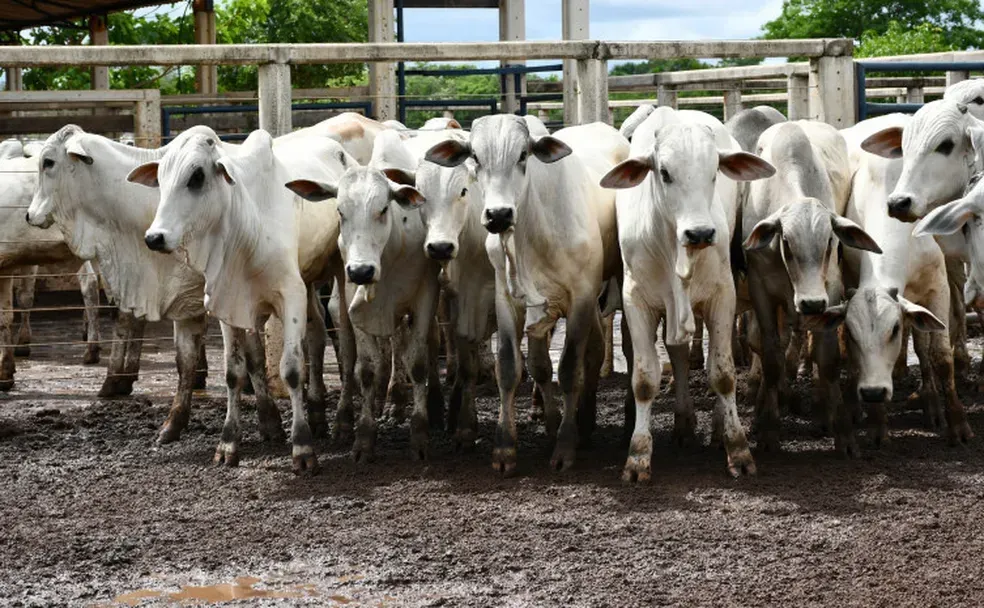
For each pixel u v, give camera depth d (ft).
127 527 21.27
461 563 18.94
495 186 22.16
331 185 24.12
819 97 35.58
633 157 21.88
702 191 21.13
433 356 28.12
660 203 21.80
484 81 84.79
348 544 20.02
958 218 17.98
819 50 35.22
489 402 30.89
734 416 23.15
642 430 23.00
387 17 42.32
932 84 54.08
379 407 29.55
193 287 27.32
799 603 16.90
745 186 25.34
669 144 21.34
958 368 30.96
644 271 22.85
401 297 25.18
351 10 71.46
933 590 17.17
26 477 24.63
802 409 28.89
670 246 22.15
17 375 36.06
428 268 25.08
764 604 16.93
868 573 17.90
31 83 70.23
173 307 27.48
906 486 22.15
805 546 19.10
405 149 26.48
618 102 51.44
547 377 25.52
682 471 23.54
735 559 18.65
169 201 23.29
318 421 28.04
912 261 24.95
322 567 19.01
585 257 23.81
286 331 24.80
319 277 27.86
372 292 23.63
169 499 22.93
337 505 22.17
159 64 31.07
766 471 23.27
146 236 23.08
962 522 19.99
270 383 31.76
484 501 22.08
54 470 25.16
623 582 17.90
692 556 18.85
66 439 27.84
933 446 25.07
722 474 23.17
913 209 23.36
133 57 30.71
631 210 23.02
